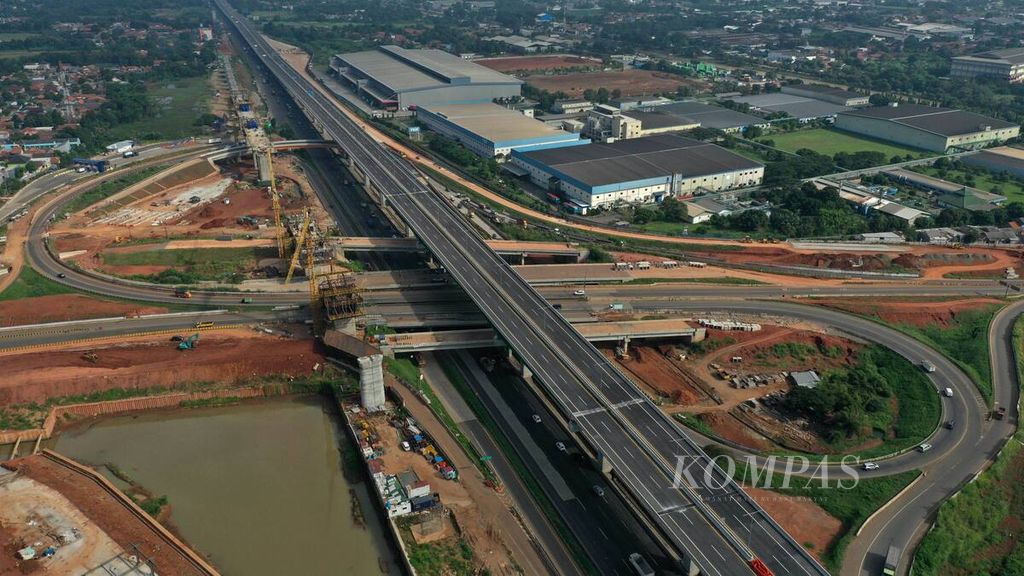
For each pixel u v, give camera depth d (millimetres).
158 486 144125
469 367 183750
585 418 148250
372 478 141625
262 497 141250
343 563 125375
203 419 167375
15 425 160000
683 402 169750
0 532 126125
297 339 190250
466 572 121688
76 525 128375
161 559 122000
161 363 176500
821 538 128875
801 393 166000
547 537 130000
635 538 130625
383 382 167375
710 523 124438
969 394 170375
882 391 174250
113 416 168000
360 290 198125
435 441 152750
